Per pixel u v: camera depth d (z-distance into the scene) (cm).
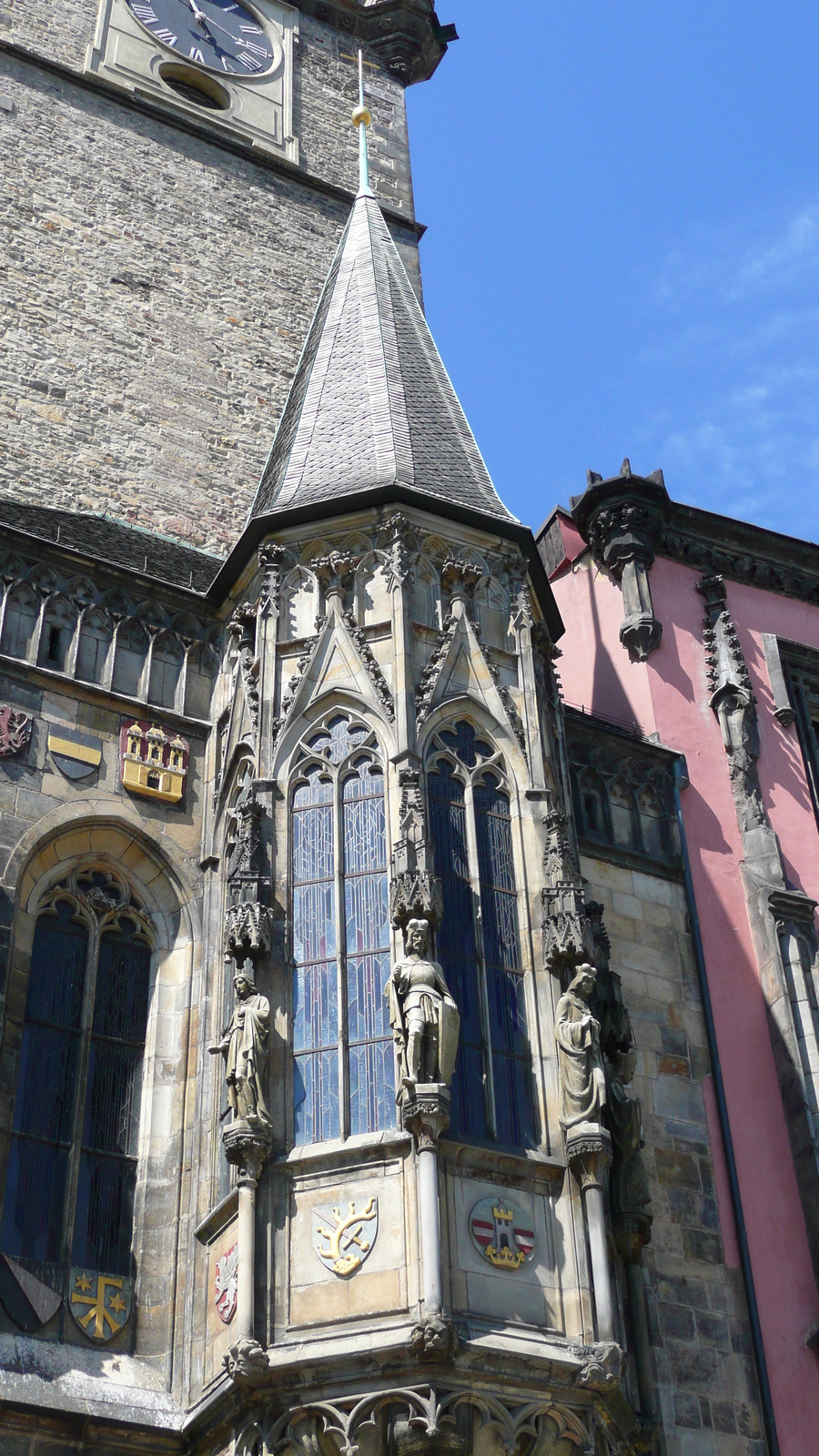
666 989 3116
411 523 2908
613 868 3212
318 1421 2189
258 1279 2278
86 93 4369
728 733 3541
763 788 3500
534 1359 2205
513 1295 2273
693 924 3219
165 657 3069
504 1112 2441
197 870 2886
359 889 2592
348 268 3584
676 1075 3025
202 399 3984
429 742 2709
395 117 5038
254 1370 2194
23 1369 2370
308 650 2814
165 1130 2669
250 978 2491
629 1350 2578
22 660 2905
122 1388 2416
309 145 4753
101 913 2814
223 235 4334
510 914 2631
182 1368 2445
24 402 3728
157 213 4259
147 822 2889
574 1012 2509
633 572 3706
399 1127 2345
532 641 2931
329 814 2670
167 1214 2592
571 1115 2434
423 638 2814
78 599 3028
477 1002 2519
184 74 4653
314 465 3089
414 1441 2150
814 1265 2922
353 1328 2222
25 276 3938
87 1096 2661
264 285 4306
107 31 4538
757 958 3247
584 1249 2334
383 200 4788
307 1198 2336
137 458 3791
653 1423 2511
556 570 3931
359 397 3212
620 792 3331
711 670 3641
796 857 3438
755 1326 2808
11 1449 2289
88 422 3781
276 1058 2458
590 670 3738
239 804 2675
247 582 3045
